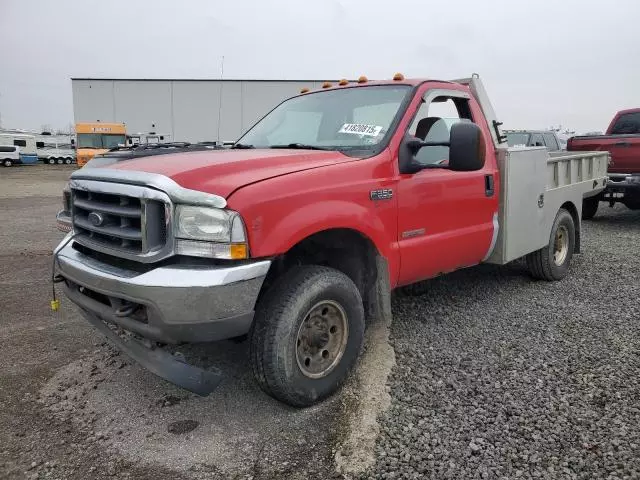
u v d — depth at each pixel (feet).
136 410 11.12
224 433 10.23
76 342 14.74
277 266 11.25
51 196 62.34
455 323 15.46
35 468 9.24
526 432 9.84
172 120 119.85
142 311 9.91
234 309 9.52
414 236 13.24
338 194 11.16
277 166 10.89
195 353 13.67
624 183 31.96
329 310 11.25
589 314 16.17
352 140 13.30
